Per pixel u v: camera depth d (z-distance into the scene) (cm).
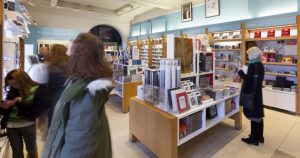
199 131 285
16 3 367
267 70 578
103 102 113
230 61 677
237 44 646
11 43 317
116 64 631
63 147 103
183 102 261
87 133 99
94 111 102
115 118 464
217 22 763
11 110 209
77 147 98
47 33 1086
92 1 1020
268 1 596
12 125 211
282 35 525
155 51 1047
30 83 215
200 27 766
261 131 327
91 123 100
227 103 356
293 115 488
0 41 216
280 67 559
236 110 377
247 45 605
